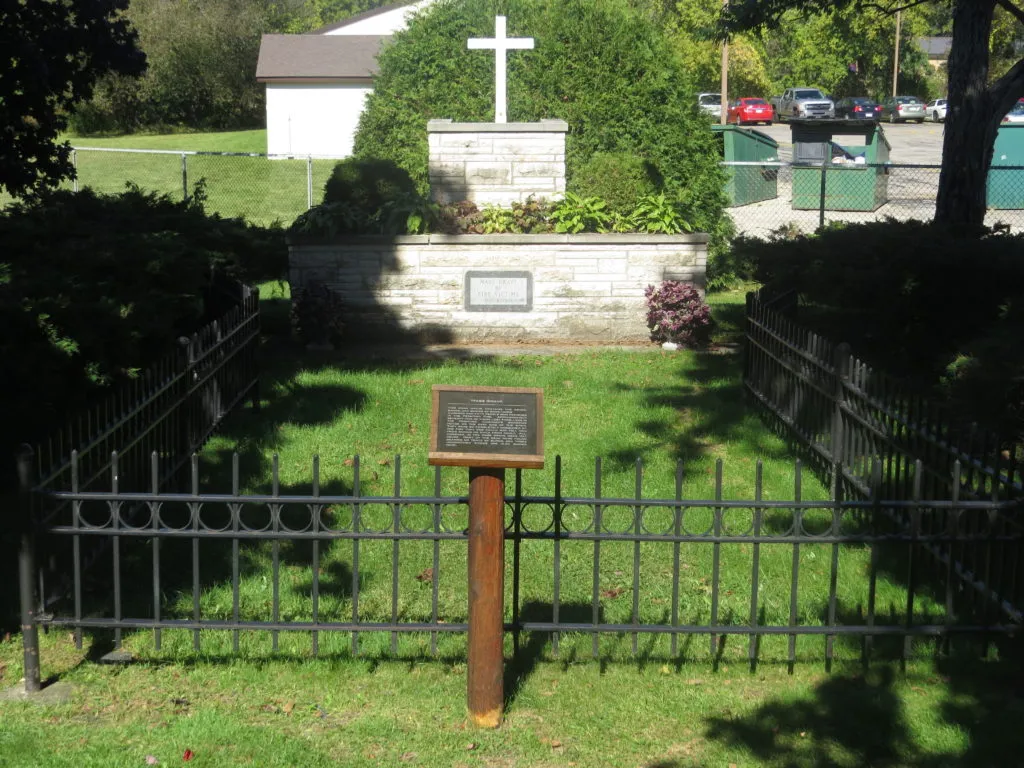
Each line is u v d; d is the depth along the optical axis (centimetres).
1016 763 464
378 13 4719
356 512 530
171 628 554
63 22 1152
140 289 843
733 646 567
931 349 977
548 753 479
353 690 525
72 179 1290
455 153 1453
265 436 931
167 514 744
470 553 490
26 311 702
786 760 471
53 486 601
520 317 1362
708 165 1759
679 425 988
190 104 5147
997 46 4634
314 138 4200
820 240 1090
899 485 694
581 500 531
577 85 1720
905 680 536
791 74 6247
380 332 1358
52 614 543
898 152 4059
